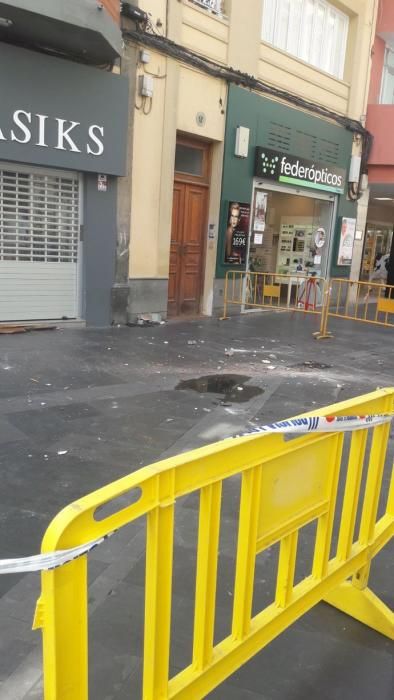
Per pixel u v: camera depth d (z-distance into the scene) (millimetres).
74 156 8133
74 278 8914
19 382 5832
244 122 10891
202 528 1677
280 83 11477
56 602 1273
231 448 1685
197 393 5879
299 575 2832
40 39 7340
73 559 1277
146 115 9078
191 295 11156
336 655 2367
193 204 10758
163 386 6059
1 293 8266
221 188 10789
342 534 2402
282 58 11398
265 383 6434
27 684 2107
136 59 8711
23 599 2584
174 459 1547
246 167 11172
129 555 2963
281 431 1840
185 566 2887
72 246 8781
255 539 1855
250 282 12250
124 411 5152
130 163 9008
